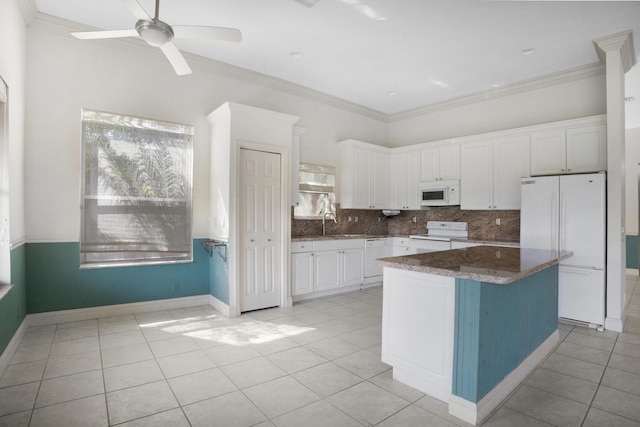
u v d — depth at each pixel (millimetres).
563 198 3887
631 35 3566
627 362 2881
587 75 4414
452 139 5355
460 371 2111
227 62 4422
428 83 5012
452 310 2182
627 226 6871
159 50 4098
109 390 2338
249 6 3176
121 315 3934
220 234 4211
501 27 3490
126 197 3928
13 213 2934
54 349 2980
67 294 3648
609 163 3691
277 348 3105
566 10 3184
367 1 3090
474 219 5445
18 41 3078
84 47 3703
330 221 5785
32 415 2041
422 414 2115
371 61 4324
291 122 4527
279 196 4465
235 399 2254
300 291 4691
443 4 3121
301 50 4055
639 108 5613
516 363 2514
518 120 5043
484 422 2045
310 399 2266
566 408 2199
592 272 3705
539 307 2918
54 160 3555
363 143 5773
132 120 3963
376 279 5676
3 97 2629
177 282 4305
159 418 2035
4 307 2645
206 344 3174
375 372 2660
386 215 6496
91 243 3746
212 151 4445
